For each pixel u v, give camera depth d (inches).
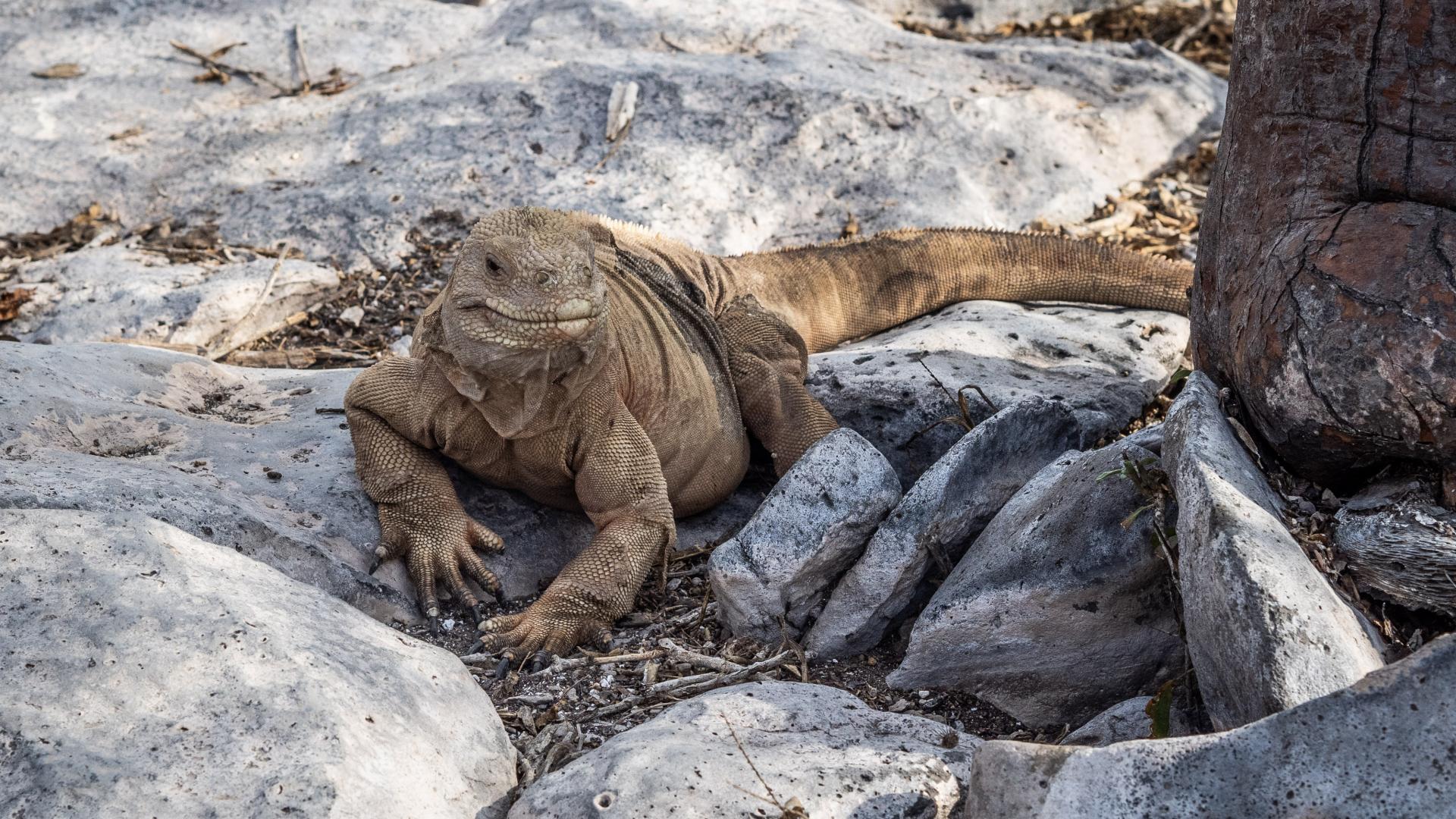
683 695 206.1
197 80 429.7
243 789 146.4
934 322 329.7
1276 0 174.6
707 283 298.8
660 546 233.6
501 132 397.4
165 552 179.8
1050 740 191.9
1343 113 166.7
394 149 395.2
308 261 363.9
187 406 267.6
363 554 227.6
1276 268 169.9
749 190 385.7
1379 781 127.3
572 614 221.9
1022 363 296.2
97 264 350.9
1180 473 164.1
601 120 401.7
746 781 154.8
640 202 373.7
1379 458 168.6
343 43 451.2
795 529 213.8
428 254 366.3
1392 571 162.6
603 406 226.5
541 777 170.1
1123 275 341.7
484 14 474.9
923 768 159.8
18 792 142.3
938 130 411.5
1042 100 438.9
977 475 214.8
